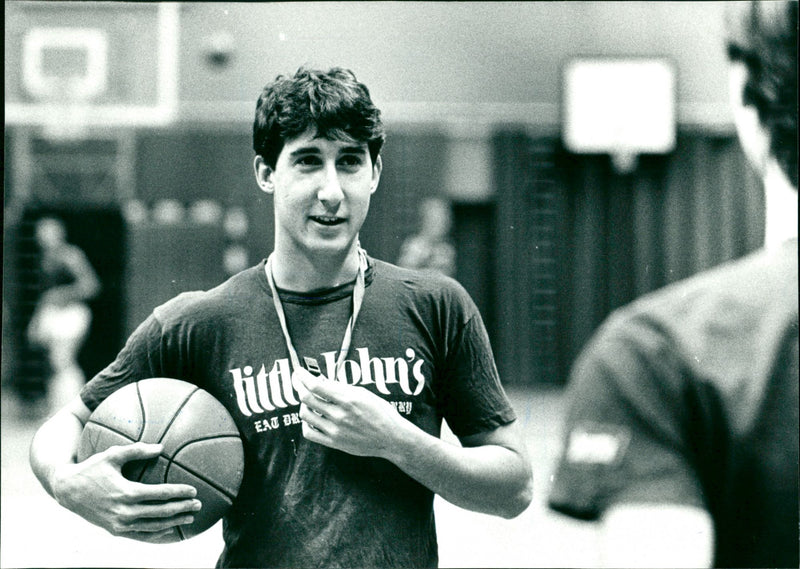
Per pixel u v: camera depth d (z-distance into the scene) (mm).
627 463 1022
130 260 7559
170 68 6707
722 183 7359
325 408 1651
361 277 1852
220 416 1807
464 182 7707
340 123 1757
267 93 1831
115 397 1821
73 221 7555
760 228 6773
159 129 7508
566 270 7715
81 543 3459
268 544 1785
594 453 1035
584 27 6973
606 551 1030
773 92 1257
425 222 7688
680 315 1055
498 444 1844
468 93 6891
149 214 7582
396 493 1794
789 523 1024
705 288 1072
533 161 7664
